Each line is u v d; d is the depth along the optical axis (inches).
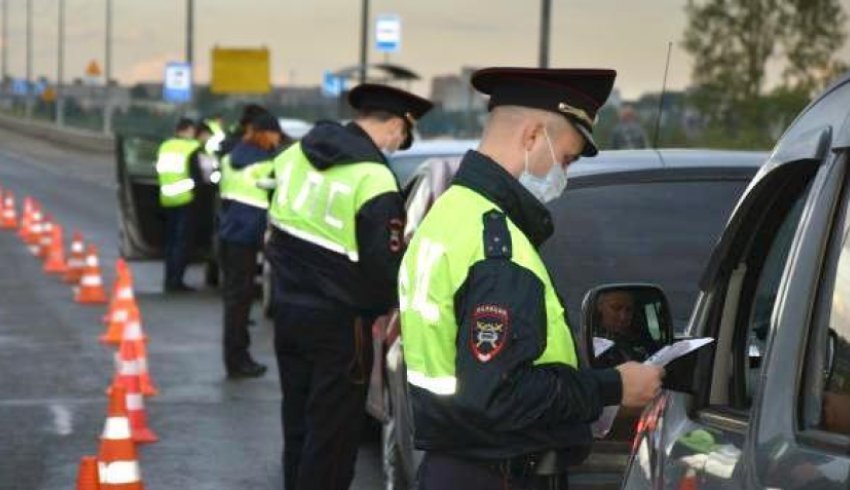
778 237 161.5
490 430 170.2
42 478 372.8
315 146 295.0
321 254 293.4
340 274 293.0
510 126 173.8
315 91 2277.3
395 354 324.8
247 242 505.0
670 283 260.5
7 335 636.1
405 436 309.1
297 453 308.2
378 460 395.2
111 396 327.6
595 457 232.8
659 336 166.4
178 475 380.2
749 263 154.0
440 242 172.9
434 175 339.3
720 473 137.3
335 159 291.7
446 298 171.6
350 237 291.4
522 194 173.6
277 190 301.7
